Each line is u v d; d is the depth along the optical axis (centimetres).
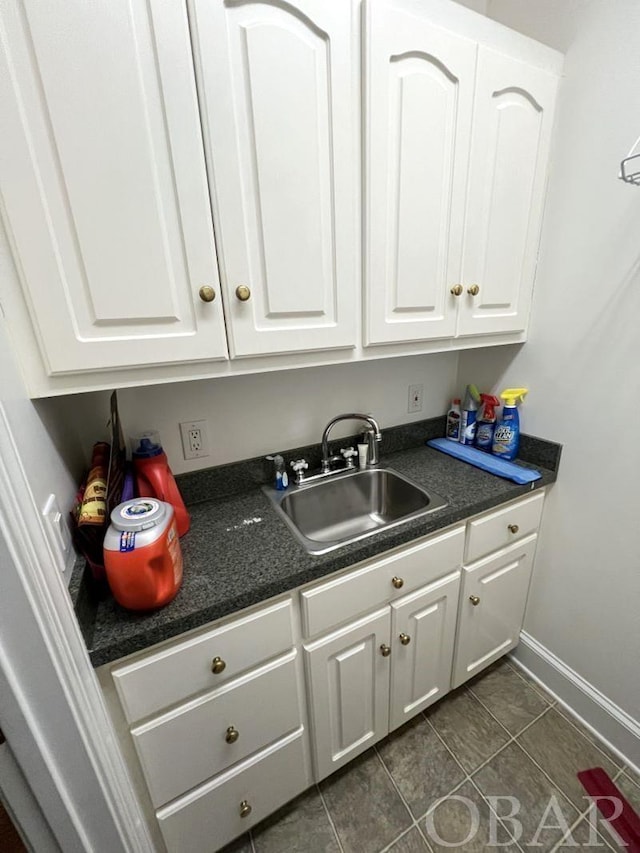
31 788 54
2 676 48
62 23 56
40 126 58
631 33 93
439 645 125
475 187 103
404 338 105
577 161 109
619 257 104
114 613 76
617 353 109
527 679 153
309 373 133
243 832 102
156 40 62
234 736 89
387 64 82
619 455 113
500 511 124
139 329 73
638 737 120
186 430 117
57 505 73
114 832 64
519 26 116
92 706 61
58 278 65
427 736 133
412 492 129
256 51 69
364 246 92
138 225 68
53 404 85
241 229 76
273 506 118
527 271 123
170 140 66
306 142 78
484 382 153
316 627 95
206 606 77
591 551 126
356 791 118
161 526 74
